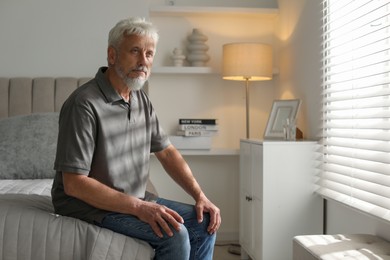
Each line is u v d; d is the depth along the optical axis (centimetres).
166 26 370
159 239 170
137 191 194
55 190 182
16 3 341
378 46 223
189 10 354
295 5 326
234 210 377
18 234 161
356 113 240
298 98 322
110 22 349
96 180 174
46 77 337
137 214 169
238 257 330
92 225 169
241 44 326
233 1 374
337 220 264
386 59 210
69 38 346
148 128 208
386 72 208
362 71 240
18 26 342
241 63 326
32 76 342
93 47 348
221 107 376
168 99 372
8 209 166
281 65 360
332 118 261
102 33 349
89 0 347
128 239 169
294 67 330
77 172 169
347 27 256
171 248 169
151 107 213
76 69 347
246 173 316
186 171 217
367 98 240
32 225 163
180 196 371
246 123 354
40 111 327
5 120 294
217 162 375
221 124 377
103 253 163
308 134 303
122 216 175
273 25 379
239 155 357
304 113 310
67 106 177
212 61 374
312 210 279
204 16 371
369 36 234
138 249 168
